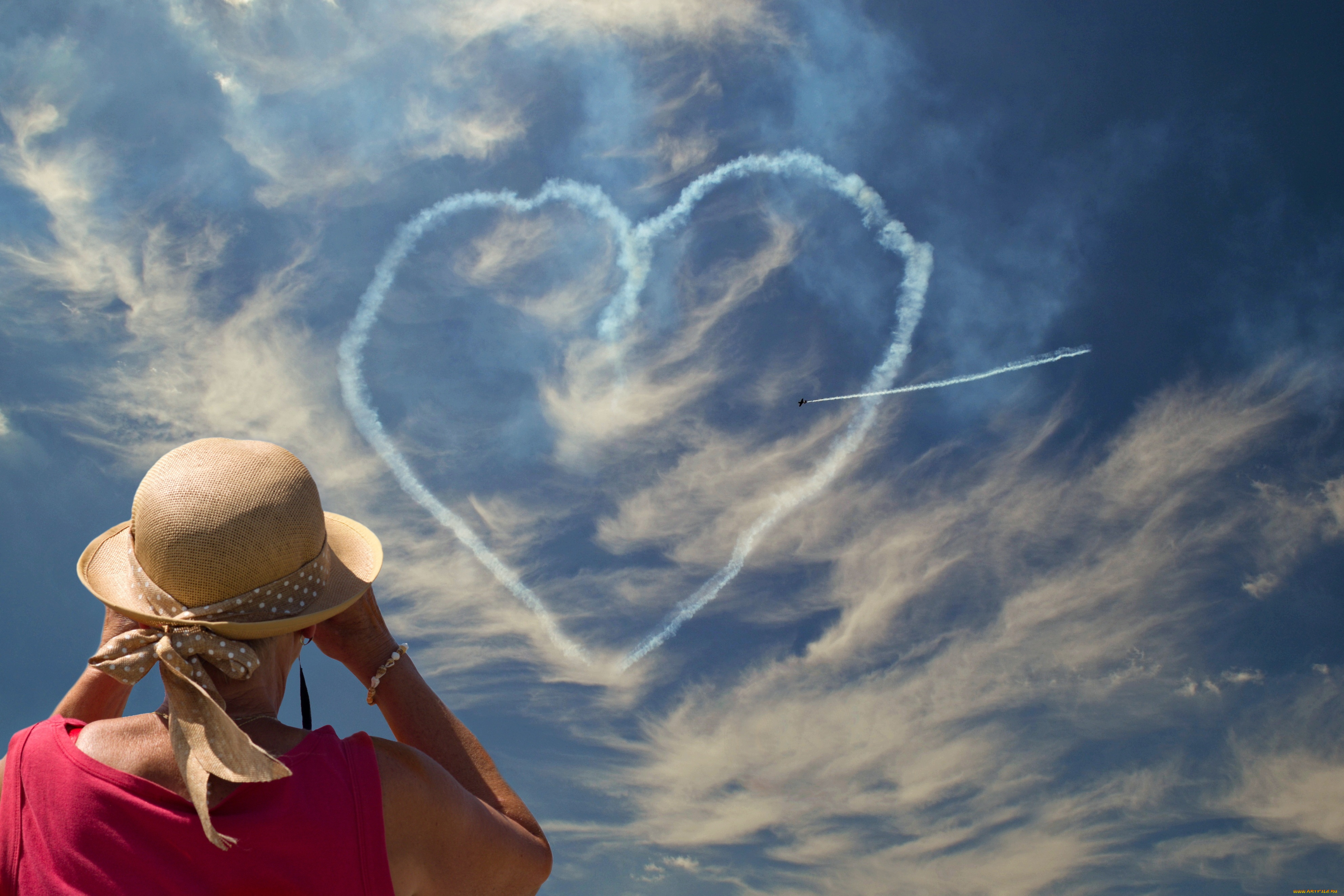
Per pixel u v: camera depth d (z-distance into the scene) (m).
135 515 1.68
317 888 1.55
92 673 1.90
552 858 1.93
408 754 1.73
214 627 1.62
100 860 1.52
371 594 2.01
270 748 1.63
